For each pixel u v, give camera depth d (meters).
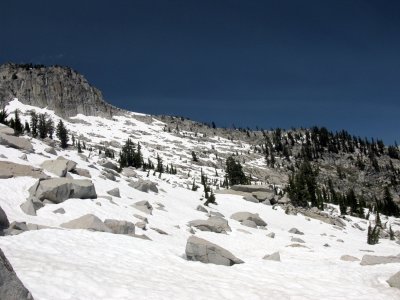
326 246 42.00
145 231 28.84
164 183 66.00
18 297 9.14
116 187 43.84
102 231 23.95
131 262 17.94
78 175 40.91
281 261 24.64
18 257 14.36
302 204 79.00
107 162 62.09
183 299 12.87
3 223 19.38
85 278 12.92
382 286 17.50
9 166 32.44
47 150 50.50
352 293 16.23
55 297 10.80
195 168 158.88
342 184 185.00
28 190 29.66
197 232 36.00
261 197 73.69
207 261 20.66
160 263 18.83
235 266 20.84
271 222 57.72
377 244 54.44
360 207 97.19
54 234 20.20
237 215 51.12
